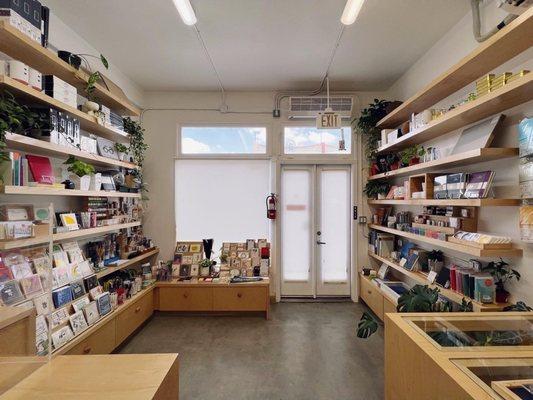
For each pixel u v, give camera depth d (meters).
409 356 1.39
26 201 2.28
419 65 3.32
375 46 3.06
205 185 4.31
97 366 1.02
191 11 2.29
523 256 1.92
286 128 4.34
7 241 1.70
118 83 3.58
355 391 2.21
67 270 2.34
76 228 2.46
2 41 1.83
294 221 4.35
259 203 4.32
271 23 2.67
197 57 3.30
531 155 1.71
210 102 4.26
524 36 1.71
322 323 3.47
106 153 3.01
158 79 3.87
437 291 2.21
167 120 4.26
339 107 4.07
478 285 2.04
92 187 2.72
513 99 1.84
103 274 2.81
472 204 1.99
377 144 4.02
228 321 3.55
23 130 1.98
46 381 0.94
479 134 2.20
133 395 0.87
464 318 1.59
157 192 4.26
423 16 2.55
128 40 2.95
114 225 3.04
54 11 2.49
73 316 2.22
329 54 3.22
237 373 2.45
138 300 3.21
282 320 3.57
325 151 4.33
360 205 4.27
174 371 1.06
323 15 2.55
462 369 1.10
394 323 1.57
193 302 3.68
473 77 2.30
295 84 4.02
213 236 4.31
